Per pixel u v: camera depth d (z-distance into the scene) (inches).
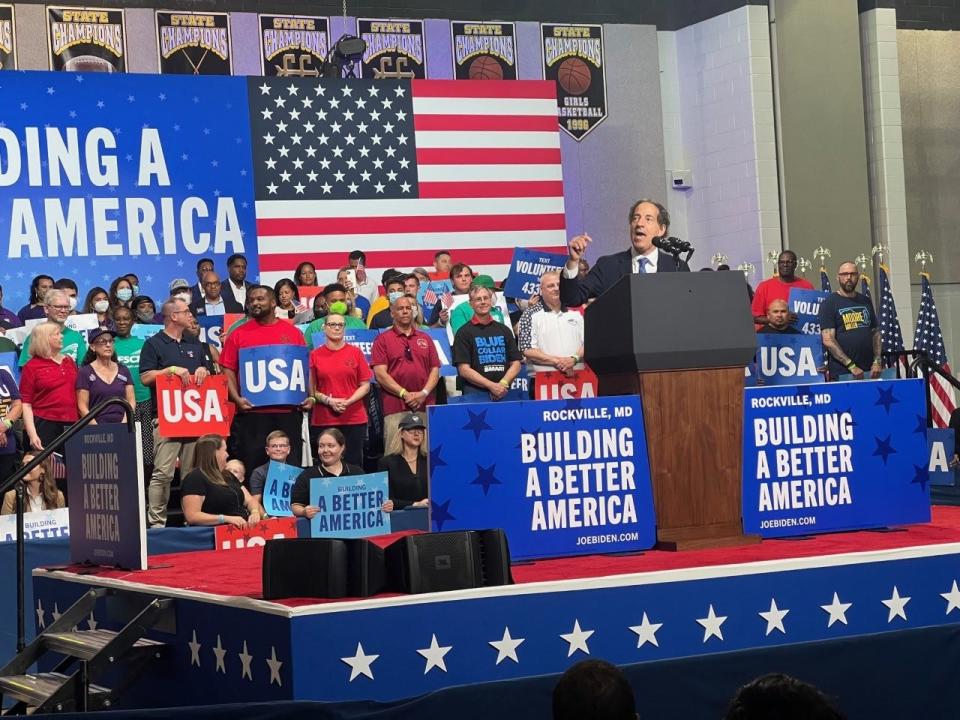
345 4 596.1
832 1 656.4
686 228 673.6
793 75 648.4
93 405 380.5
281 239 544.4
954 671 173.0
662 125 662.5
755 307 535.8
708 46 657.0
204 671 187.3
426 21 609.9
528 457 196.9
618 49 649.0
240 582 205.9
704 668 159.9
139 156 523.8
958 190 703.1
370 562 169.3
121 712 145.4
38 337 379.6
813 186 650.2
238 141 539.2
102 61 557.6
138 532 238.1
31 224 506.6
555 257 496.4
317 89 551.2
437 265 535.5
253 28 581.0
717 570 179.6
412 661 164.9
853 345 490.9
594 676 112.9
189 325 402.0
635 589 175.5
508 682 151.0
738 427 206.5
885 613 189.0
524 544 195.9
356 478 327.9
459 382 429.7
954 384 392.5
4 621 315.0
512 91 577.9
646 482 203.0
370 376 398.0
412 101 563.8
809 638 184.1
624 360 201.9
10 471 367.2
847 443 218.1
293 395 381.4
